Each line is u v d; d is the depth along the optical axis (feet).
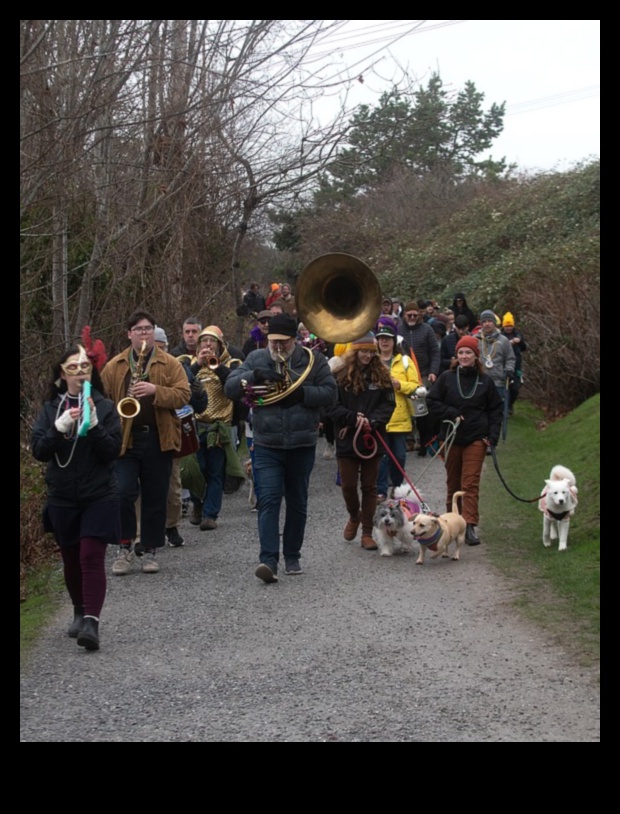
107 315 46.70
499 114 157.17
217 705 18.29
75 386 22.15
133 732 17.06
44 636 23.29
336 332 29.12
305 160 52.90
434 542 29.37
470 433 32.04
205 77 44.21
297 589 26.99
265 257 120.78
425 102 52.65
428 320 63.10
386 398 31.76
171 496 32.09
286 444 27.61
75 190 40.81
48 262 42.80
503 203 116.06
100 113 39.70
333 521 36.52
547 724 16.88
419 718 17.31
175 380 28.89
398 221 127.13
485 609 24.48
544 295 66.69
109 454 22.09
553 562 28.84
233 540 33.50
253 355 28.27
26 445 39.37
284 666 20.44
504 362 53.21
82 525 22.04
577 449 46.24
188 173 46.83
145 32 38.65
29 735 16.99
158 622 24.06
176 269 50.70
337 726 17.07
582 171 110.93
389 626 23.21
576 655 20.54
